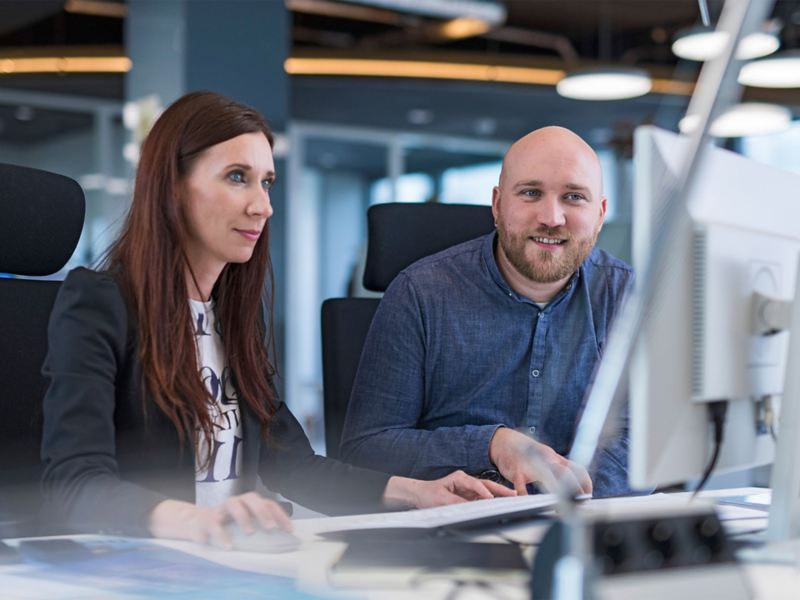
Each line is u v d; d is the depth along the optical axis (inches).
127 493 51.3
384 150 430.9
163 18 191.5
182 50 188.7
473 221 87.2
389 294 80.5
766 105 240.4
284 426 68.1
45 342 67.1
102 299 58.3
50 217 67.4
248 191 61.5
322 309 85.9
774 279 51.3
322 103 378.6
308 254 421.4
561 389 78.5
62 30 337.4
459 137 445.1
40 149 364.5
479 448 70.7
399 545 46.8
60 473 53.4
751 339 49.6
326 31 369.7
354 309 85.7
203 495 62.1
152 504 50.5
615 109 381.1
